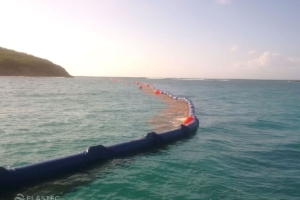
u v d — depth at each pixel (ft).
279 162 26.22
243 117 56.85
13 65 391.04
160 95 113.91
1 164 23.94
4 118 47.37
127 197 18.30
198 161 25.94
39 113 54.34
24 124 42.32
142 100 89.86
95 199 18.07
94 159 25.26
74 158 23.97
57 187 20.11
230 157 27.63
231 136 38.14
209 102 92.32
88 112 57.67
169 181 21.02
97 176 22.21
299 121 52.13
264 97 121.49
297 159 27.27
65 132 37.27
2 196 18.71
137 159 26.71
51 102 76.38
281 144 33.55
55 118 48.70
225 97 118.21
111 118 50.47
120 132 38.32
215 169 23.80
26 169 21.06
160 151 29.71
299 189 19.89
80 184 20.61
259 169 24.16
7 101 75.41
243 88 227.61
